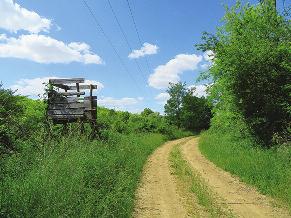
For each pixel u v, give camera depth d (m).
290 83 22.38
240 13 26.06
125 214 9.65
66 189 8.65
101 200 9.32
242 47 23.45
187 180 15.82
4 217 6.88
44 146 11.95
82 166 10.98
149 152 28.34
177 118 76.56
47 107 18.33
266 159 17.30
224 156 22.59
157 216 10.27
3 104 12.27
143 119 51.75
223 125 29.36
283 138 20.28
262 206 11.46
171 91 77.06
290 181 13.38
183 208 11.14
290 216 10.33
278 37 23.84
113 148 18.25
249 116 23.89
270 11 24.55
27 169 9.92
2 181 8.39
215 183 15.42
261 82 22.67
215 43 25.34
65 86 19.19
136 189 13.76
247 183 15.36
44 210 7.31
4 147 10.77
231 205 11.55
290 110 21.83
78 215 8.04
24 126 12.51
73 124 18.53
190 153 29.22
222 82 24.94
